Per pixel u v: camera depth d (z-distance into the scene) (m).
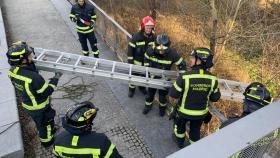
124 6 14.21
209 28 8.51
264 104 2.82
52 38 7.93
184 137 4.01
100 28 7.78
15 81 3.57
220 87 4.27
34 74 3.55
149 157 4.09
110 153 2.37
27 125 4.71
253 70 8.23
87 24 6.09
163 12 12.11
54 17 9.30
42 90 3.60
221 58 8.66
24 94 3.61
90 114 2.29
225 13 7.79
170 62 4.22
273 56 7.63
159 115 4.83
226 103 6.91
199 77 3.25
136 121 4.74
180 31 10.97
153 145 4.27
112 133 4.52
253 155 1.60
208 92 3.34
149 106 4.79
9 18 9.31
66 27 8.58
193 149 1.36
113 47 7.06
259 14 8.11
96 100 5.30
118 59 6.83
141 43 4.73
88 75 4.30
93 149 2.31
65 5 10.21
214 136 1.45
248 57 8.55
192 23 10.40
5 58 6.32
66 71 4.30
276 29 7.84
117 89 5.57
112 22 6.64
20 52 3.41
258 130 1.50
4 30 7.76
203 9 8.88
